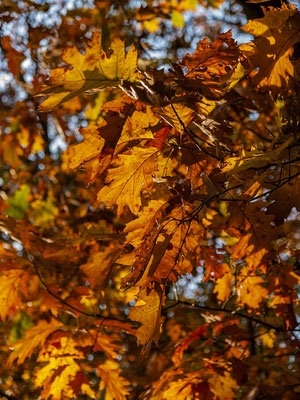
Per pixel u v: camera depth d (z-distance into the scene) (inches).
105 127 58.7
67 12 159.5
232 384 109.1
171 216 64.7
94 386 203.2
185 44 205.3
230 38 62.1
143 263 63.6
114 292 159.2
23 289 115.4
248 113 123.6
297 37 63.1
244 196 71.9
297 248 116.7
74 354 109.3
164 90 55.5
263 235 80.4
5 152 181.2
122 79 54.7
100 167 60.8
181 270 63.3
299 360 133.2
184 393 105.4
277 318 133.0
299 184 72.5
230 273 109.2
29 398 208.7
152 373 162.9
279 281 100.0
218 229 98.0
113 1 168.6
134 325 109.8
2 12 169.3
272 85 64.1
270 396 104.7
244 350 115.6
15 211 136.5
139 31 181.3
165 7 184.5
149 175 64.0
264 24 62.9
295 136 71.4
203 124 61.5
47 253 114.4
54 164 237.5
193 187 65.6
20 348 109.3
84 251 121.6
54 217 170.4
